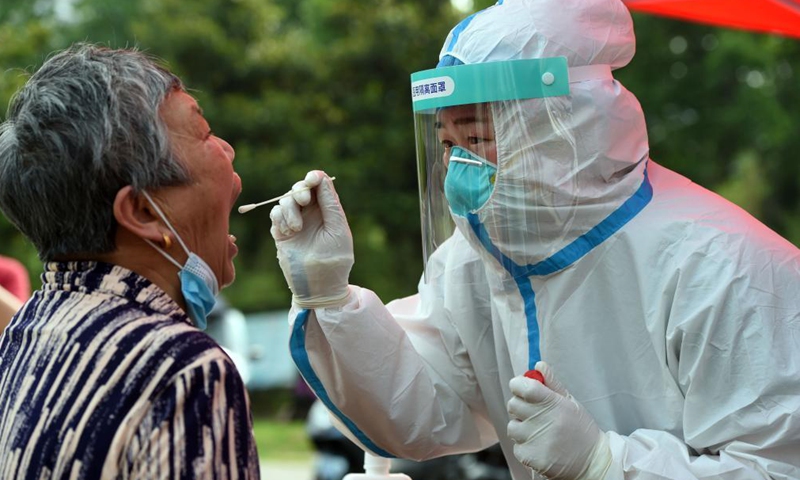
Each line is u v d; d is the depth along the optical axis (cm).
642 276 360
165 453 257
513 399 346
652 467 334
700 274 346
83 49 298
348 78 2422
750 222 366
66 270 290
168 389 264
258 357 1556
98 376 268
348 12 2462
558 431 336
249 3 2527
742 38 2448
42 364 277
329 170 2292
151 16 2459
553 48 361
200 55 2375
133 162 280
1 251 2291
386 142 2341
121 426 260
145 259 292
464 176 369
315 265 375
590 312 372
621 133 366
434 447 412
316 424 1111
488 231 372
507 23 366
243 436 270
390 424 400
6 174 285
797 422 329
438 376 418
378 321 392
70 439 263
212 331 1431
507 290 385
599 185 366
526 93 355
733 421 337
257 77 2422
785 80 2548
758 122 2445
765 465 333
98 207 281
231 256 324
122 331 273
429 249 412
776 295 342
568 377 376
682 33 2544
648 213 367
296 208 369
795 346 338
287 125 2319
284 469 1466
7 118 293
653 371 363
